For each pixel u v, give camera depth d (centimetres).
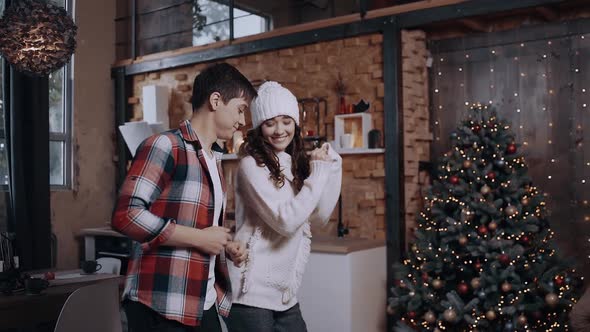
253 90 194
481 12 417
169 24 636
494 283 358
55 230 580
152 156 170
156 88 589
